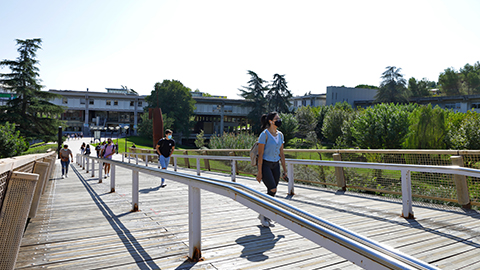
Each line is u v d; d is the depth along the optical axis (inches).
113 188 295.9
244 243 136.9
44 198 263.1
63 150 499.5
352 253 49.8
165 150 343.9
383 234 150.9
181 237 147.2
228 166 516.1
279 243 136.9
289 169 269.4
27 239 143.9
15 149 1311.5
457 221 175.5
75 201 246.4
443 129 810.2
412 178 262.2
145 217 188.4
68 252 126.6
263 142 164.4
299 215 64.7
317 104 3499.0
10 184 92.6
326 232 55.7
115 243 138.3
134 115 3253.0
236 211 202.1
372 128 1013.2
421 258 120.2
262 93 3038.9
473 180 220.5
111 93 3154.5
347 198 248.8
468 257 121.2
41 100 1990.7
